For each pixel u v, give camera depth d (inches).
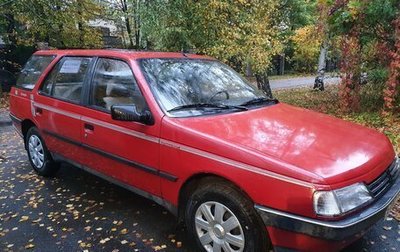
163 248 127.6
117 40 705.6
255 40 404.8
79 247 129.3
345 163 100.0
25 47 609.0
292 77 1133.1
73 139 163.0
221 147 107.1
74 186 184.7
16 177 201.0
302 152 102.3
